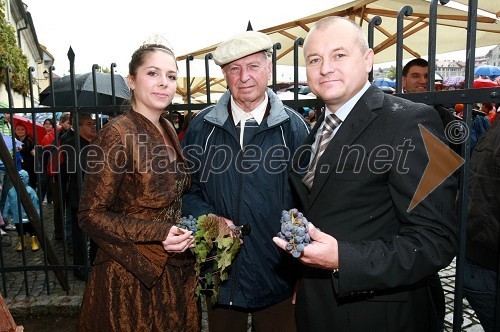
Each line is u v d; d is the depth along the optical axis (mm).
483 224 1793
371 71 1873
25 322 3500
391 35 5566
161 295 1908
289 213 1326
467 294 2031
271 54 2277
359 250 1287
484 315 1979
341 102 1515
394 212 1388
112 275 1881
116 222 1786
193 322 2086
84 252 3637
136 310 1866
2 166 5008
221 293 2186
